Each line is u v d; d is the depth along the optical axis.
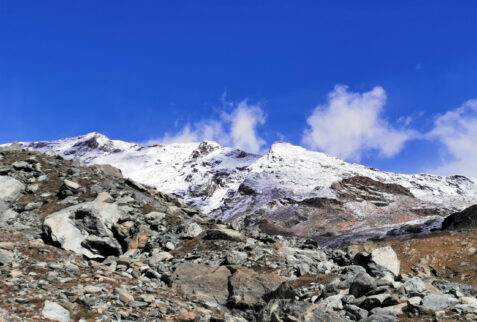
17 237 27.41
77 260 25.12
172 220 42.19
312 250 36.59
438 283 26.47
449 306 19.69
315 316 17.72
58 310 17.23
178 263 31.83
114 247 34.28
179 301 21.59
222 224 46.28
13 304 17.05
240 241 36.38
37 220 38.97
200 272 26.16
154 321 17.95
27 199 43.50
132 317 17.98
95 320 17.17
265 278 24.19
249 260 32.12
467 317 18.45
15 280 19.42
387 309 20.06
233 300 22.81
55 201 43.28
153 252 34.84
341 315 20.36
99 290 19.94
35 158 52.62
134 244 36.72
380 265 29.52
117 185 49.25
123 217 39.69
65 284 20.36
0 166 49.41
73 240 34.00
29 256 23.75
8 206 41.34
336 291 24.66
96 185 47.06
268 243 40.78
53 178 48.38
